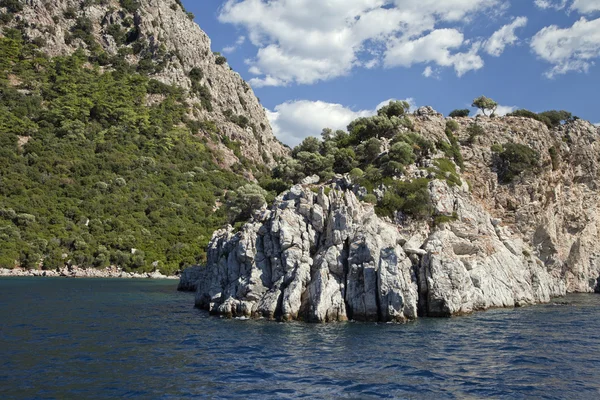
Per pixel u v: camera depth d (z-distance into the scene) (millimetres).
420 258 55781
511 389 27984
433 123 93438
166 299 76562
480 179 85000
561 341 40938
